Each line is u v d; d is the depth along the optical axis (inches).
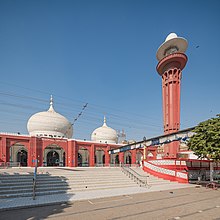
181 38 1450.5
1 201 476.7
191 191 666.8
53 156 1705.2
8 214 384.2
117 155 2110.0
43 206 445.1
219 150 720.3
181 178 924.0
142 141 1262.3
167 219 344.2
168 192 636.7
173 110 1401.3
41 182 650.2
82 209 412.8
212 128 750.5
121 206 437.4
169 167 1021.2
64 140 1665.8
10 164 1391.5
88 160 1911.9
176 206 438.0
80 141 1731.1
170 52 1498.5
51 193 574.2
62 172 835.4
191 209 411.5
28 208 428.5
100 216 361.7
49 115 1854.1
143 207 427.5
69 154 1647.4
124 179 816.3
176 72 1444.4
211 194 603.8
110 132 2240.4
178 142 1352.1
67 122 1920.5
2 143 1387.8
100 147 1852.9
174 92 1422.2
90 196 544.1
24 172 806.5
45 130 1800.0
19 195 528.7
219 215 367.6
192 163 1096.8
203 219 343.6
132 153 2041.1
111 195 562.3
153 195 578.2
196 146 802.8
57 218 352.2
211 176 941.2
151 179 909.8
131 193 600.4
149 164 1043.9
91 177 788.6
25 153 1643.7
